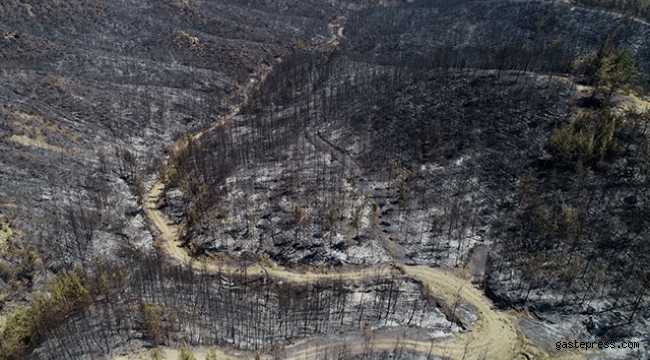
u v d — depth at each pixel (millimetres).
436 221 97125
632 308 74938
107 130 129000
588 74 121062
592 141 96000
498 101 119875
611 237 84812
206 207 105125
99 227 96688
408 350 71375
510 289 82250
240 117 150500
